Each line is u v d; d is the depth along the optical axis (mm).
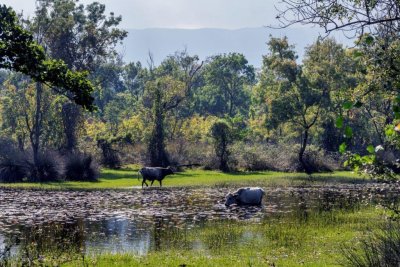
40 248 39656
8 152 107500
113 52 137875
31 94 123750
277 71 128500
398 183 22844
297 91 126375
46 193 80812
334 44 127125
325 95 125562
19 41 33500
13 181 99250
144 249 39312
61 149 122375
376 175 22594
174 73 169750
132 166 128125
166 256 35812
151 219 54656
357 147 132250
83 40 130500
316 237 42031
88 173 102312
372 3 20812
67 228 49312
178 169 122125
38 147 120188
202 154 128000
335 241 39812
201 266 31781
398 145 21359
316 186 91125
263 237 43062
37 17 119125
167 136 136875
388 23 21203
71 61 127000
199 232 46469
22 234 46125
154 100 127750
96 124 157500
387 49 22625
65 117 123438
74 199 72812
